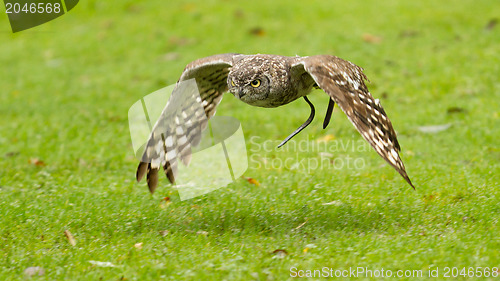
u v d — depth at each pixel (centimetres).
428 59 2094
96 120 1830
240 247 943
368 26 2466
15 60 2514
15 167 1454
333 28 2478
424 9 2633
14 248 977
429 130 1566
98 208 1138
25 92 2170
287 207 1114
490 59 2034
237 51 2319
